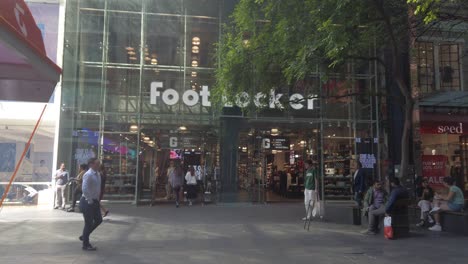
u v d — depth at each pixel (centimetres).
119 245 887
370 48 1532
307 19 1050
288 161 1950
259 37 1226
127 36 1855
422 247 881
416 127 1845
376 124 1928
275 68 1291
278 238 976
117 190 1786
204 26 1900
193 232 1053
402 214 1019
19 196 1650
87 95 1805
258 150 1912
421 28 1355
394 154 1881
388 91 1709
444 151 1873
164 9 1886
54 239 947
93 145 1788
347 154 1927
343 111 1927
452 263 740
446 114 1880
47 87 457
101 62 1823
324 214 1309
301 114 1883
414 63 1864
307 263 738
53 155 1783
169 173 1802
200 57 1881
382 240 959
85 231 835
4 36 319
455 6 1376
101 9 1845
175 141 1862
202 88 1867
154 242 922
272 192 1945
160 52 1867
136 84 1841
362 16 1073
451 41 1872
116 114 1811
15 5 351
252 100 1383
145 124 1833
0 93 466
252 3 1244
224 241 938
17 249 841
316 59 1047
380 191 1093
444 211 1098
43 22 1778
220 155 1855
